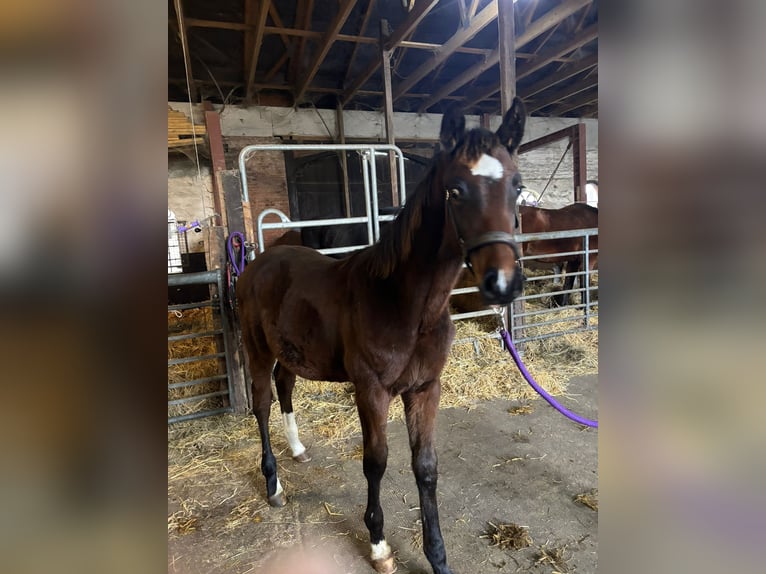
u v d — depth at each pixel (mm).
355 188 7297
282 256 1859
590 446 2131
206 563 1471
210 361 3240
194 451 2244
